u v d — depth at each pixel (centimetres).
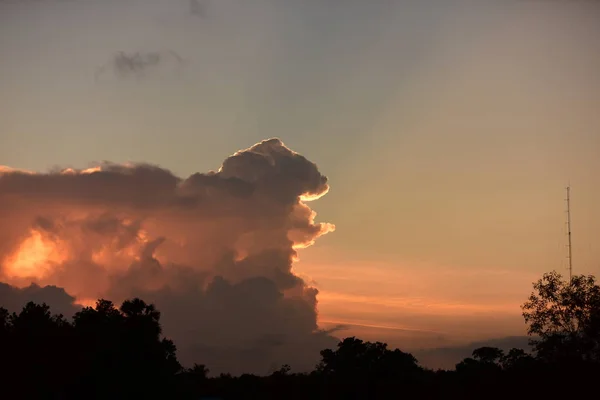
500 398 6469
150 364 7838
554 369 5700
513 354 7612
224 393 11119
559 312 5738
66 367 7262
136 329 7838
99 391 7494
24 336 7219
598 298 5600
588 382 5491
